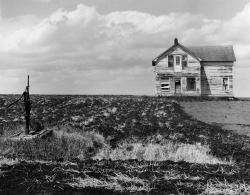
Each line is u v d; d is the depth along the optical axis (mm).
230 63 49281
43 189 9586
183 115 28688
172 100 41406
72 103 35969
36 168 11719
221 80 49312
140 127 22047
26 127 17266
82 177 10680
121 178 10570
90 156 15555
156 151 15820
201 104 38469
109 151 16219
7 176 10742
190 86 49344
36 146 15344
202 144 17297
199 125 23219
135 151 15930
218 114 30391
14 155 14336
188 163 12961
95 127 21484
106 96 46562
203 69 49500
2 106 32219
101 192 9320
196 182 10164
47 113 28734
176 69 48688
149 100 39844
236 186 9711
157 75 48875
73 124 22500
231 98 47000
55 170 11461
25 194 9281
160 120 25375
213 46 51500
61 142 16375
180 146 16547
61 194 9234
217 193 9172
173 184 9961
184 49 48375
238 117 28641
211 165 12523
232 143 17500
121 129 21703
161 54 48688
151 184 9977
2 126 20172
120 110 31547
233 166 12477
